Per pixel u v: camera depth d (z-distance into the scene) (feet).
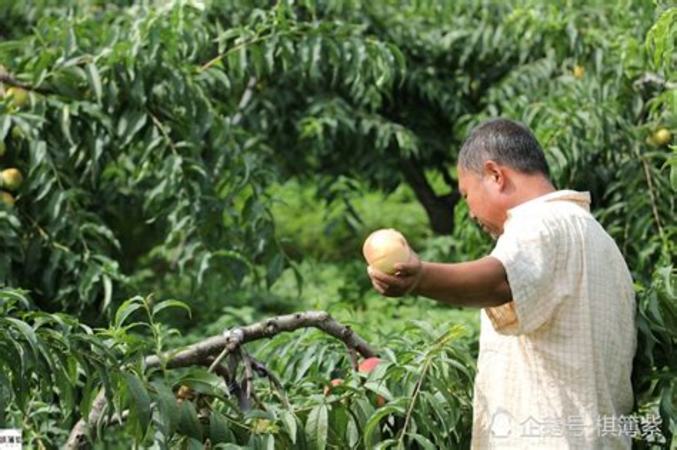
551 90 25.64
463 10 29.17
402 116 30.19
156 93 20.38
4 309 12.94
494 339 13.05
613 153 21.97
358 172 30.68
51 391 12.65
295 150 29.99
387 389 13.56
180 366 13.83
